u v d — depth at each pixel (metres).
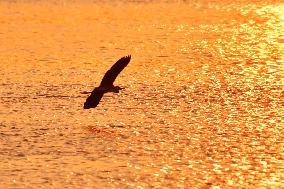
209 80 146.50
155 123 116.06
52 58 168.50
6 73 151.88
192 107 125.81
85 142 105.75
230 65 162.38
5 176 91.50
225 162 96.88
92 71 154.50
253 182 90.12
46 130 111.88
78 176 91.50
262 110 123.94
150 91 136.62
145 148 103.00
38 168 94.38
